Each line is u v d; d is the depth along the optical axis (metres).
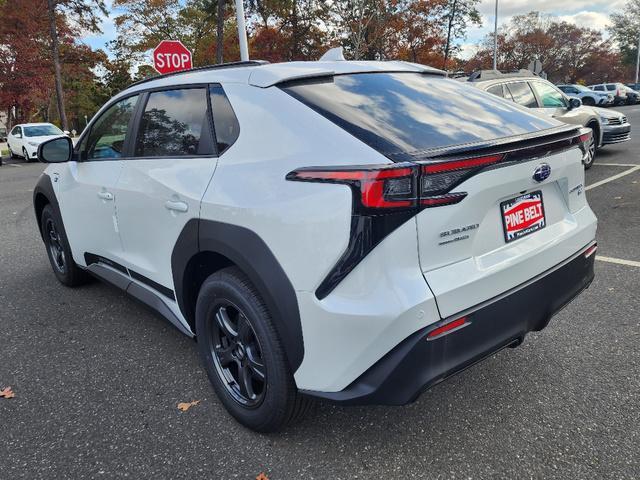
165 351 3.39
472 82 8.03
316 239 1.95
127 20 34.28
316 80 2.48
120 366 3.21
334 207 1.92
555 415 2.56
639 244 5.14
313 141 2.10
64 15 32.03
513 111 2.72
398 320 1.86
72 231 4.04
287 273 2.05
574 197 2.67
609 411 2.58
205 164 2.54
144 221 2.97
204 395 2.87
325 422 2.58
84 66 36.12
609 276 4.34
